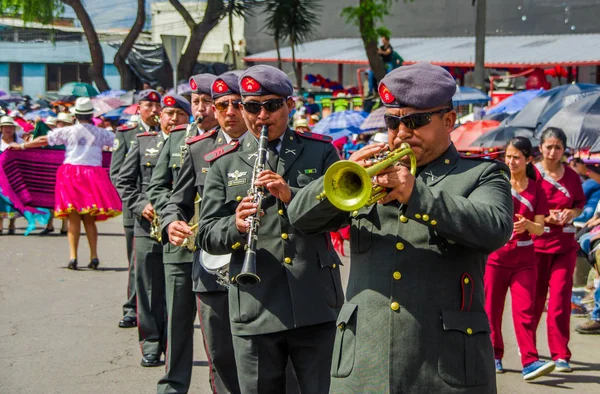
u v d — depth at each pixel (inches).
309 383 229.6
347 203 151.0
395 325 166.9
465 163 173.2
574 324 439.2
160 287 351.9
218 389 270.2
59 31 1855.3
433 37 1558.8
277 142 238.2
